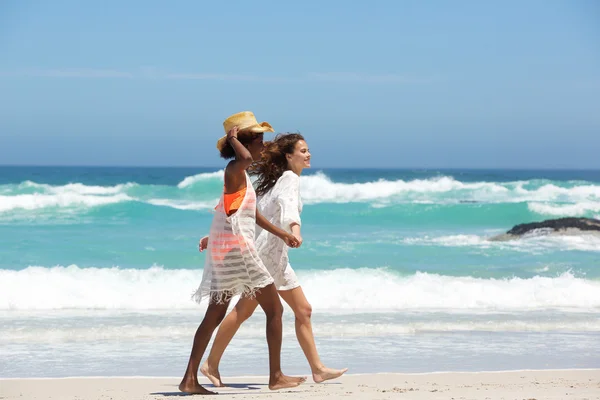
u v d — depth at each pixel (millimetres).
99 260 22391
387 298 16094
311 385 8516
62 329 12531
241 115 7445
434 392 7746
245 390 8086
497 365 10453
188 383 7531
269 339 7680
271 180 8047
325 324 13398
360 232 31078
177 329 12719
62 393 8156
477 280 18438
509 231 29781
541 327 13570
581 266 22078
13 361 10422
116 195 45125
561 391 7887
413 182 47719
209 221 32938
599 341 12414
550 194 49688
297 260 22750
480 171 199875
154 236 27953
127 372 9812
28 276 16922
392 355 11078
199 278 17875
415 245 26547
